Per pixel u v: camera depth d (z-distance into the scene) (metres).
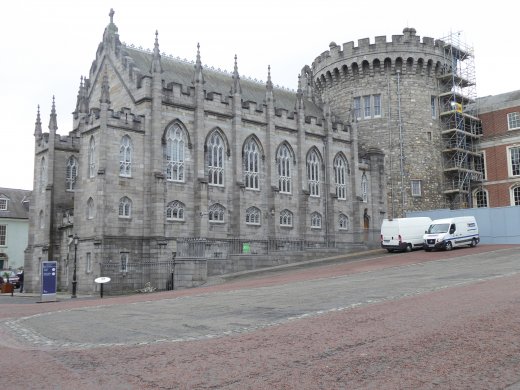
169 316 18.97
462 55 79.75
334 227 66.44
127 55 55.59
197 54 55.19
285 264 48.53
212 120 55.81
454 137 75.62
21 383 10.16
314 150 66.75
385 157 73.44
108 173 47.56
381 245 57.47
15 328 18.64
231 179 57.06
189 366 10.86
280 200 61.44
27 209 90.12
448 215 63.62
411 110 73.75
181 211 52.03
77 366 11.36
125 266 47.53
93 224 47.62
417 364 9.97
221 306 20.95
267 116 60.88
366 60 74.69
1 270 83.88
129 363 11.41
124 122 49.12
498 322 12.77
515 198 74.25
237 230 56.25
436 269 31.66
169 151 51.97
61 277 54.00
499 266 30.77
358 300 19.11
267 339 13.02
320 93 81.25
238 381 9.66
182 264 42.91
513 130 75.19
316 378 9.55
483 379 8.98
